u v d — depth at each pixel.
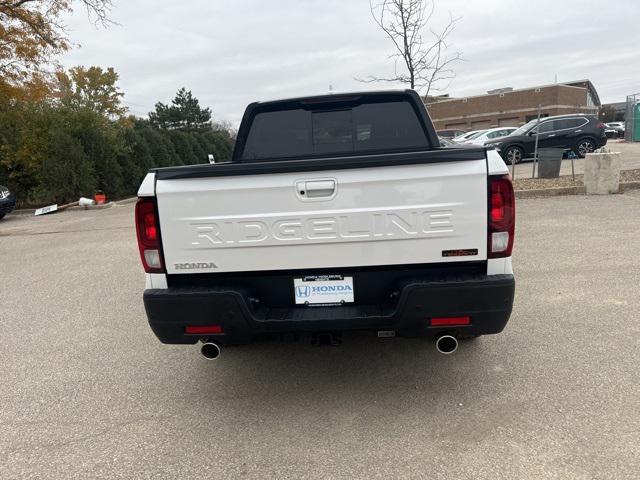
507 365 3.59
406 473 2.53
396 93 4.09
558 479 2.41
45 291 6.29
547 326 4.18
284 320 2.91
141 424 3.14
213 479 2.58
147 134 23.23
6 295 6.21
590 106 62.16
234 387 3.55
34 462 2.80
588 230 7.39
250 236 2.94
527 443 2.70
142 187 2.96
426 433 2.86
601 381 3.28
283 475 2.57
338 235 2.90
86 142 18.14
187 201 2.93
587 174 10.52
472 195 2.79
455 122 58.59
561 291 4.95
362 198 2.85
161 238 3.00
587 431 2.77
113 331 4.75
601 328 4.07
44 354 4.29
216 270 3.01
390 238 2.88
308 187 2.85
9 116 17.66
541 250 6.48
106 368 3.96
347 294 3.01
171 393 3.51
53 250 9.21
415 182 2.81
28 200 18.16
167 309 2.96
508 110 54.59
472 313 2.83
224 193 2.89
